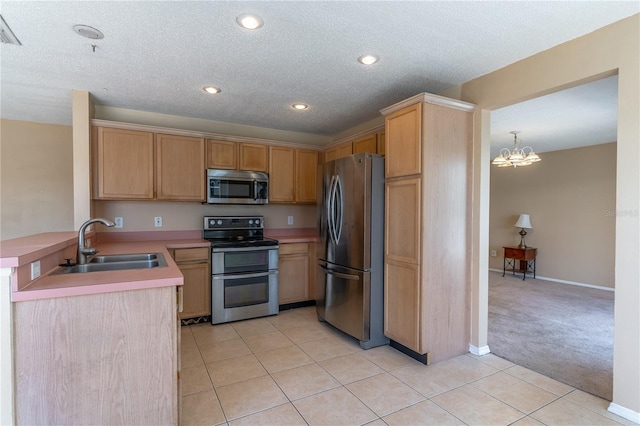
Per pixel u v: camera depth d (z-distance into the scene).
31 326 1.46
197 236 4.09
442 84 2.95
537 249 6.21
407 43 2.23
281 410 2.03
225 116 3.95
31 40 2.17
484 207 2.80
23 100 3.34
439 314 2.68
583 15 1.92
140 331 1.66
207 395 2.19
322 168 3.58
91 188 3.18
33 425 1.48
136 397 1.65
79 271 2.16
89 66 2.58
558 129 4.47
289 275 4.09
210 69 2.64
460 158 2.77
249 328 3.47
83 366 1.55
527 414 1.99
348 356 2.80
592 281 5.47
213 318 3.54
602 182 5.38
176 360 1.74
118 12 1.87
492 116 3.87
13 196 3.99
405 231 2.74
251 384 2.34
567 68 2.22
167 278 1.70
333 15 1.91
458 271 2.79
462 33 2.11
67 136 4.24
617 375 1.99
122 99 3.34
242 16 1.91
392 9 1.85
